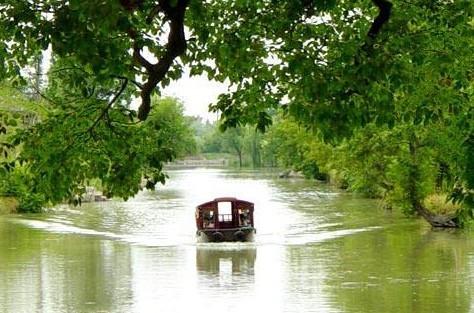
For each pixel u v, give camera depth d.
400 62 13.34
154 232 54.69
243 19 14.33
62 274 34.84
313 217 64.38
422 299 27.69
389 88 13.67
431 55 15.87
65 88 14.57
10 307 27.20
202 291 30.22
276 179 141.12
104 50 10.99
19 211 69.81
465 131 17.12
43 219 63.62
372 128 45.72
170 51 11.97
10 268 36.69
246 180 137.50
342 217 63.72
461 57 17.17
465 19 15.63
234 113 15.21
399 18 14.12
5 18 11.35
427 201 55.38
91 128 13.80
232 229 48.41
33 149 13.74
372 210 70.12
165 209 74.12
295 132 117.69
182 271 35.75
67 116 14.03
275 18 13.84
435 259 38.00
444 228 53.06
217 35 14.56
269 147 196.88
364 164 56.38
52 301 28.31
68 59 13.81
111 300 28.45
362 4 15.43
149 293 29.88
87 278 33.66
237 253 42.69
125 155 13.89
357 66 12.41
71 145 13.78
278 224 59.16
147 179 14.20
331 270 35.25
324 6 12.23
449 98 17.47
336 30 14.88
